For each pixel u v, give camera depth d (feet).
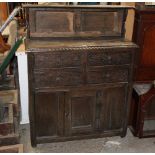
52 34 6.97
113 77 6.88
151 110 8.25
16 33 8.56
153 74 7.91
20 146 6.78
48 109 6.87
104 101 7.14
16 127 7.37
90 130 7.41
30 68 6.25
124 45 6.60
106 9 7.03
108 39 7.23
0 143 6.98
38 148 7.28
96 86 6.86
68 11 6.88
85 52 6.38
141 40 7.34
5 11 9.95
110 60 6.65
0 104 7.59
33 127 6.97
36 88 6.50
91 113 7.20
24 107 8.22
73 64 6.46
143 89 7.62
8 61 7.44
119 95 7.18
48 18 6.86
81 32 7.11
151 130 7.95
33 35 6.90
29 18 6.74
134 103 7.86
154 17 7.13
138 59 7.56
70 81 6.63
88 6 6.77
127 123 7.68
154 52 7.59
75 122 7.21
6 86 8.12
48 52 6.16
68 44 6.55
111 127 7.58
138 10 7.04
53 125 7.11
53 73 6.44
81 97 6.91
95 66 6.61
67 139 7.39
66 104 6.89
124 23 7.29
